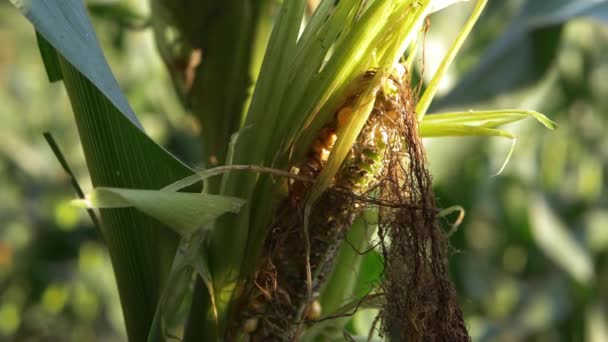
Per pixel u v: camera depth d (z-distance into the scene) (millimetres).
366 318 1092
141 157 791
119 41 2035
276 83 793
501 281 2115
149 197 734
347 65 773
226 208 756
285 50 795
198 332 812
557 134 1938
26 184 2623
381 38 768
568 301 2074
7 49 2977
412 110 789
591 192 2062
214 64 964
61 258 2539
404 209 789
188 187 796
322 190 770
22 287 2518
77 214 2332
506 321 2094
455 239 1449
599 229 2148
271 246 788
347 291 864
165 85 1770
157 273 819
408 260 787
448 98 1231
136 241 814
